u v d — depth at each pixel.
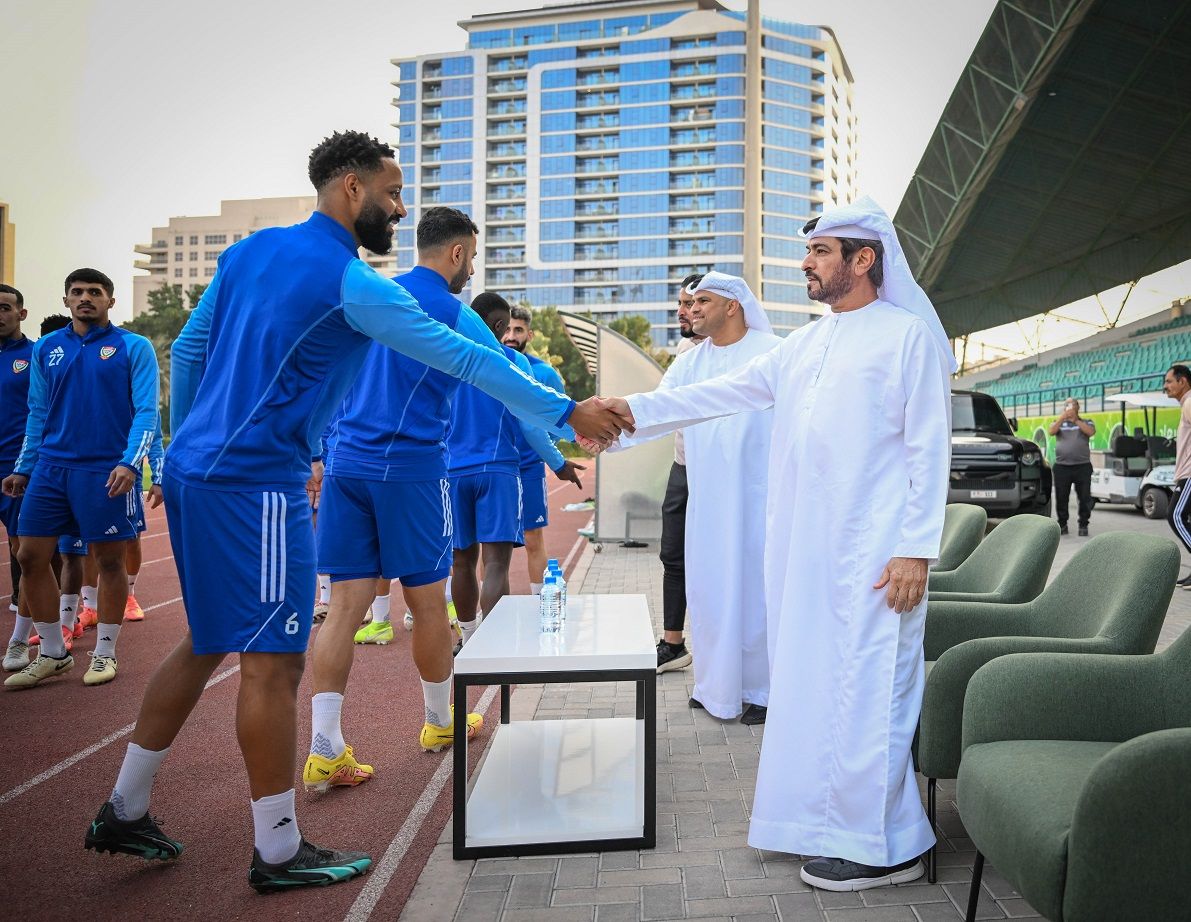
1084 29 17.94
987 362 46.88
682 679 5.50
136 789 2.97
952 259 32.41
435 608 4.12
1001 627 3.61
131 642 6.56
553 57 146.12
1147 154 23.02
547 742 4.20
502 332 5.70
